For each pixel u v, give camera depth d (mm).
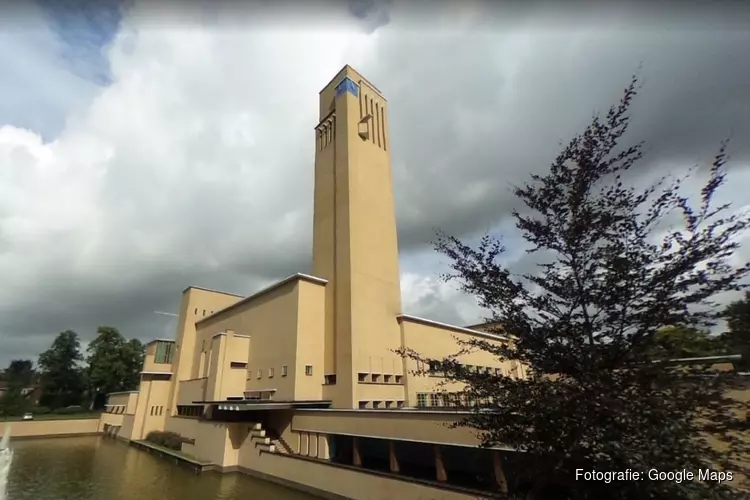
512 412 5484
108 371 67375
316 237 36031
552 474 4961
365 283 31609
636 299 5070
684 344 4840
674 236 5055
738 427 4219
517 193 6469
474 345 6707
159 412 44125
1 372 87250
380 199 36250
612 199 5637
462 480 16406
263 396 30859
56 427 50688
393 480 16891
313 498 20281
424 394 32312
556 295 5801
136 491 23422
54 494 23438
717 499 4066
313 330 30516
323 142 38969
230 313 39438
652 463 4031
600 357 5102
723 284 4566
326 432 22250
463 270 6633
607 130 5922
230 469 26484
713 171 5086
